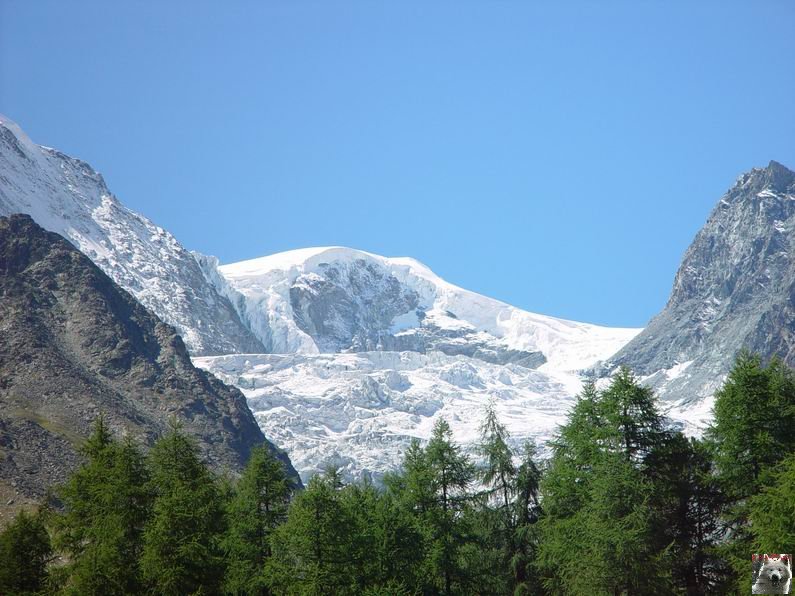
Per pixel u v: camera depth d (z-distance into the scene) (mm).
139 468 169125
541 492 173625
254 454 175375
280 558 159750
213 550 159750
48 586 166250
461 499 170500
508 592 173625
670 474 153375
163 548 153500
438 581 163375
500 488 179750
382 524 160875
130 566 156375
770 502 134875
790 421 148375
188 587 153500
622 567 144250
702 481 152000
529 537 172500
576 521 151375
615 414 153000
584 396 164375
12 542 171500
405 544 160250
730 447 148000
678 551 152000
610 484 146500
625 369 156750
